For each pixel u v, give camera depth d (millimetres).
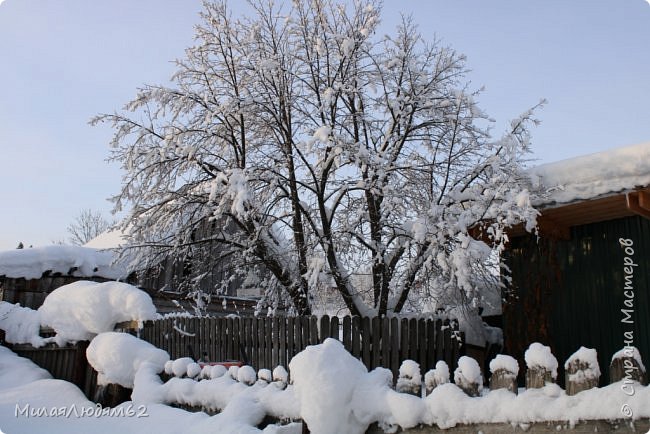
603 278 8164
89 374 7852
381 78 9961
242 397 4516
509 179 7355
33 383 7902
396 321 7094
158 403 5715
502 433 2773
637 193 6543
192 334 8320
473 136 9742
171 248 10398
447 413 2982
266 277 10992
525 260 9109
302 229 9586
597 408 2494
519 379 8672
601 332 8062
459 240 7539
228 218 10320
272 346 7324
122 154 9922
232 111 9656
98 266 12633
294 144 9211
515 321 9062
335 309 9883
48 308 8672
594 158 7129
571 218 8117
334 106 9719
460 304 8445
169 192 9906
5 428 5758
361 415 3381
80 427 5531
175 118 10289
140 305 8227
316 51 9773
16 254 11648
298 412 4102
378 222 9125
